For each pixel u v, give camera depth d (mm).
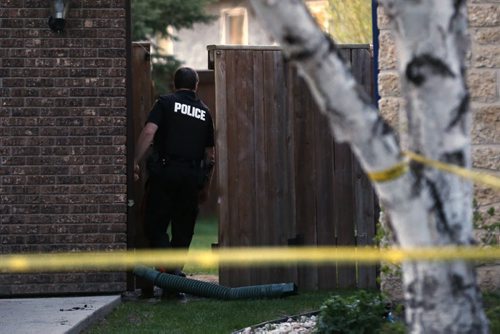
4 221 33625
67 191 33781
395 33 13930
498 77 26969
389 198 13703
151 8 78188
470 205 14102
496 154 26922
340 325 23875
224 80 35250
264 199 35500
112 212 33812
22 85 33594
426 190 13688
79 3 33656
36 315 29016
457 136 13828
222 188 35156
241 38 98938
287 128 35656
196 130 34406
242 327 28266
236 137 35312
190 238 35125
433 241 13789
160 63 80000
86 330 28188
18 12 33562
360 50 35969
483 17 27016
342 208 35938
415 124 13938
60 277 33656
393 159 13422
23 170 33656
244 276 35344
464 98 13836
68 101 33688
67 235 33750
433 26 13578
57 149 33688
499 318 20719
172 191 34281
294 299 33312
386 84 27047
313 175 35812
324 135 35812
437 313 13961
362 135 13289
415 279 14055
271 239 35562
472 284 14039
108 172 33812
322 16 88875
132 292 35000
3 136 33594
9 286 33406
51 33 33594
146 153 36281
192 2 79750
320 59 13016
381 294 24922
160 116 34125
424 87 13727
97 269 33781
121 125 33812
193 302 33344
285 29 12930
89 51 33688
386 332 22109
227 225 35250
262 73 35500
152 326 28719
